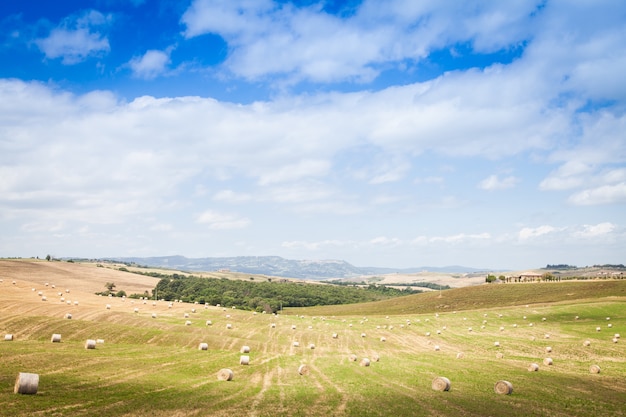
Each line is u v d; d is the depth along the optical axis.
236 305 147.12
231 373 34.62
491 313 103.50
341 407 27.02
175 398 26.92
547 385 35.41
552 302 114.06
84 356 38.44
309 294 183.88
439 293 153.25
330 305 168.12
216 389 30.42
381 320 100.06
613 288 122.94
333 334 73.00
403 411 26.55
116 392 27.23
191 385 31.25
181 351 48.09
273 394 29.94
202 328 68.62
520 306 111.38
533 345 62.44
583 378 38.78
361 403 28.22
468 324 91.12
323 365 44.56
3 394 24.67
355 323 94.25
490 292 140.38
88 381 29.53
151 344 51.75
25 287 103.56
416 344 67.81
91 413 22.61
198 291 166.12
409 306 136.50
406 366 45.03
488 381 36.84
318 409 26.34
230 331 69.75
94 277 165.62
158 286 170.38
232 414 24.39
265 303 147.00
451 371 41.84
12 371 30.25
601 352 55.50
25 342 45.56
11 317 56.81
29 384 25.17
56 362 34.59
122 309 85.25
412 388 33.47
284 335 71.12
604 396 31.83
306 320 94.75
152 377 32.78
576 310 97.94
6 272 144.62
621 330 74.69
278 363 44.78
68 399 24.78
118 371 33.75
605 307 98.44
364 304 157.12
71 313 67.19
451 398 30.23
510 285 146.75
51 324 54.69
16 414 21.53
